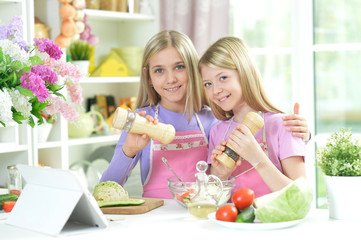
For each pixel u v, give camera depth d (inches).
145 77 84.0
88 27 122.3
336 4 126.9
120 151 74.0
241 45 75.4
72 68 63.3
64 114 63.9
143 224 55.6
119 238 50.1
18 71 57.5
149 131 66.4
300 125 72.6
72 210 51.5
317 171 121.6
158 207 64.9
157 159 79.8
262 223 51.7
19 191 74.4
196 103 83.5
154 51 80.0
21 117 58.0
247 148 64.2
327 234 50.0
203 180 58.3
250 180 74.1
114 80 125.8
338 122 136.1
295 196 52.1
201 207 56.7
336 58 131.5
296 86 123.3
